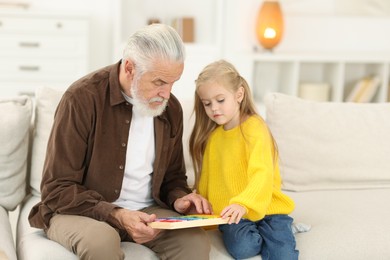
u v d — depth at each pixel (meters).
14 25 4.39
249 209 1.99
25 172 2.36
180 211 2.09
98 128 1.96
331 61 4.74
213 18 5.02
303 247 2.08
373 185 2.67
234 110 2.14
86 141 1.98
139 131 2.06
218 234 2.17
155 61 1.84
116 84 1.99
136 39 1.88
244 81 2.19
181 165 2.24
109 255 1.76
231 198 2.12
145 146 2.07
